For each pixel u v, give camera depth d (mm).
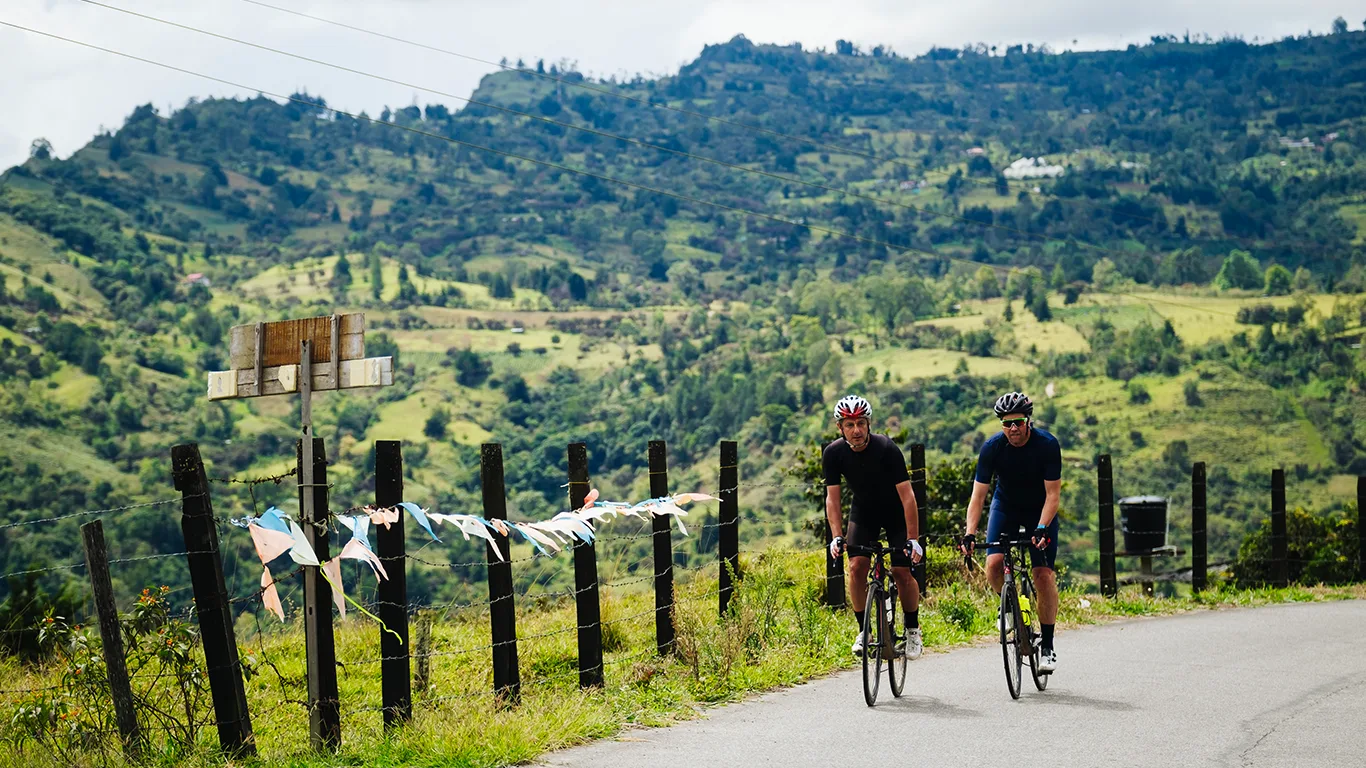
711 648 25016
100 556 18094
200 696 20922
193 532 18266
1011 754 17969
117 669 18188
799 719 20656
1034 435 23547
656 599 26594
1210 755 17953
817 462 50125
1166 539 46375
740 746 18594
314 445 19422
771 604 28469
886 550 22781
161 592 20594
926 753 18031
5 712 21828
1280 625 33875
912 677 24906
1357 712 21141
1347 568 63688
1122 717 20672
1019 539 23234
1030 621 23812
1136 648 29156
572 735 19094
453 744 18141
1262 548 82000
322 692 19266
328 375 19328
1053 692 23156
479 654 30312
